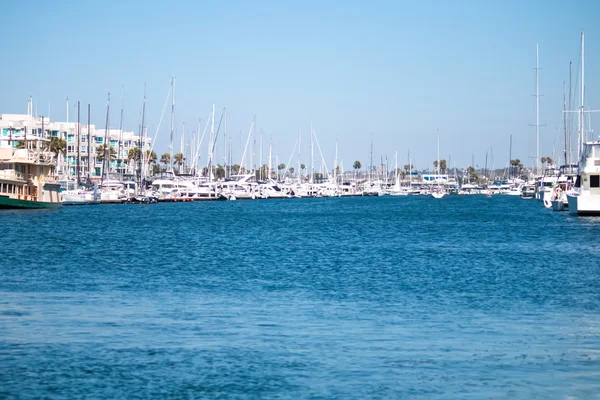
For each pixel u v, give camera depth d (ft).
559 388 75.97
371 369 81.87
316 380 78.23
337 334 97.81
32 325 101.81
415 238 262.88
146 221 354.33
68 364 83.05
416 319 108.17
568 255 199.11
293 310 114.93
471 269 169.37
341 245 233.55
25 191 369.30
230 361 84.53
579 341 94.38
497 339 95.45
